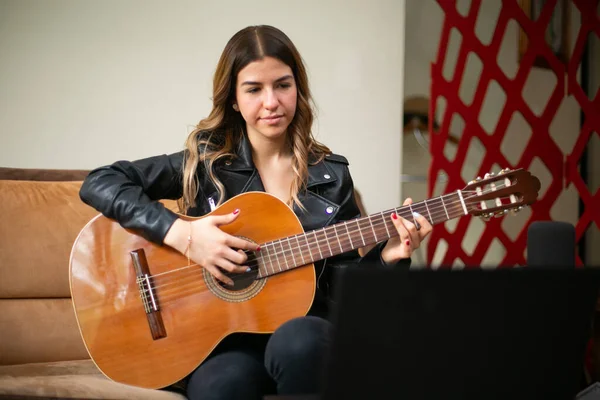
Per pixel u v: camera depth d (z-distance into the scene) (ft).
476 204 5.06
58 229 6.67
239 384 4.49
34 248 6.56
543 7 9.25
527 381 3.24
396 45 8.86
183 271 5.06
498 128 9.05
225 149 5.50
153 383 4.90
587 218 9.46
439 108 9.18
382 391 3.15
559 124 10.17
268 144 5.57
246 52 5.18
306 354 4.10
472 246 9.66
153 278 5.04
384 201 8.93
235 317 4.99
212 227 4.91
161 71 8.25
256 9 8.45
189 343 4.96
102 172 5.26
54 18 7.98
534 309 3.14
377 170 8.89
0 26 7.87
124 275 5.06
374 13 8.77
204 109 8.38
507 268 3.07
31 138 8.01
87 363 6.13
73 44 8.04
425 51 9.07
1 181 6.85
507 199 5.77
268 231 5.13
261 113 5.21
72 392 4.87
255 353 4.92
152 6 8.20
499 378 3.19
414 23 8.99
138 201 5.04
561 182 9.38
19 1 7.90
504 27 8.91
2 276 6.43
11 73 7.93
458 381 3.17
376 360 3.11
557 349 3.24
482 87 8.89
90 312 4.99
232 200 5.16
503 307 3.10
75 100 8.07
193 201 5.49
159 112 8.28
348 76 8.75
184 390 5.03
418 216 4.95
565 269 3.11
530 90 9.82
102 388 4.93
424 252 9.20
